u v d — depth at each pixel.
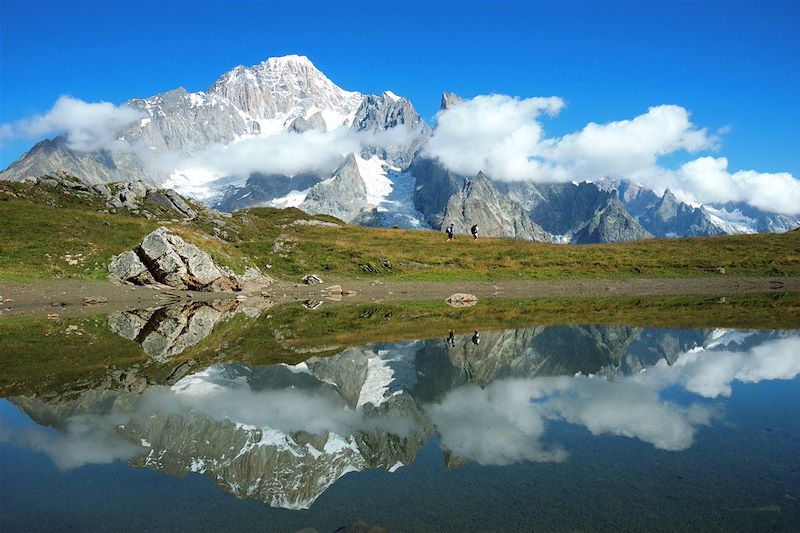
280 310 47.53
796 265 76.94
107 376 21.45
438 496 10.61
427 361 24.66
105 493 11.00
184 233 63.31
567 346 28.52
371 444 13.65
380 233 97.81
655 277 73.44
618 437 14.06
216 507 10.34
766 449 13.17
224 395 18.50
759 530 9.30
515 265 77.44
